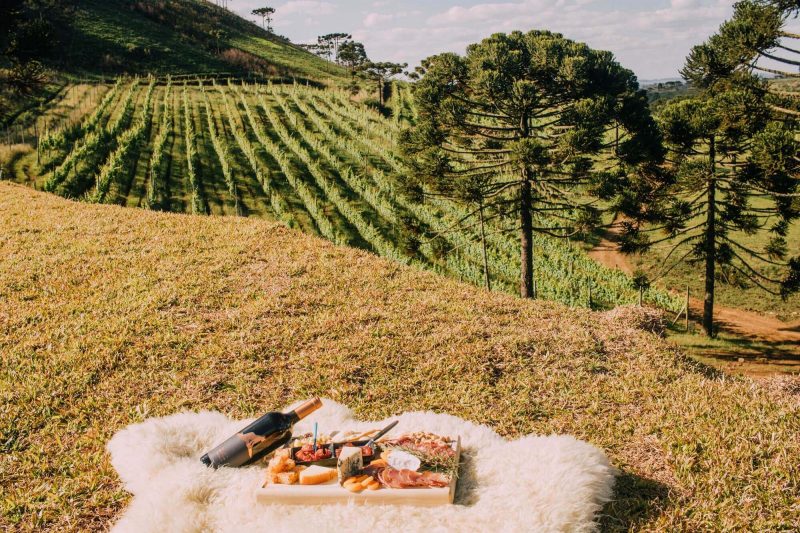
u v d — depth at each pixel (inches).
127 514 166.1
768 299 1296.8
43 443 221.5
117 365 281.6
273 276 394.0
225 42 5108.3
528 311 357.7
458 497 158.4
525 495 155.0
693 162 875.4
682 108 884.0
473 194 886.4
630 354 295.3
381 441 177.0
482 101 944.3
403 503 154.6
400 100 3595.0
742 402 230.2
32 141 2106.3
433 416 210.2
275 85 3964.1
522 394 249.6
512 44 927.0
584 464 166.7
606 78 886.4
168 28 4862.2
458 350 290.0
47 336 307.0
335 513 151.9
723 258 970.7
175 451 194.2
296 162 2215.8
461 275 1432.1
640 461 192.2
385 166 2257.6
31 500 186.9
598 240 1658.5
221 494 166.4
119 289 369.1
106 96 2940.5
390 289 382.0
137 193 1796.3
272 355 290.4
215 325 321.7
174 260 418.9
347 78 5196.9
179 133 2460.6
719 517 158.7
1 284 374.9
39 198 602.5
